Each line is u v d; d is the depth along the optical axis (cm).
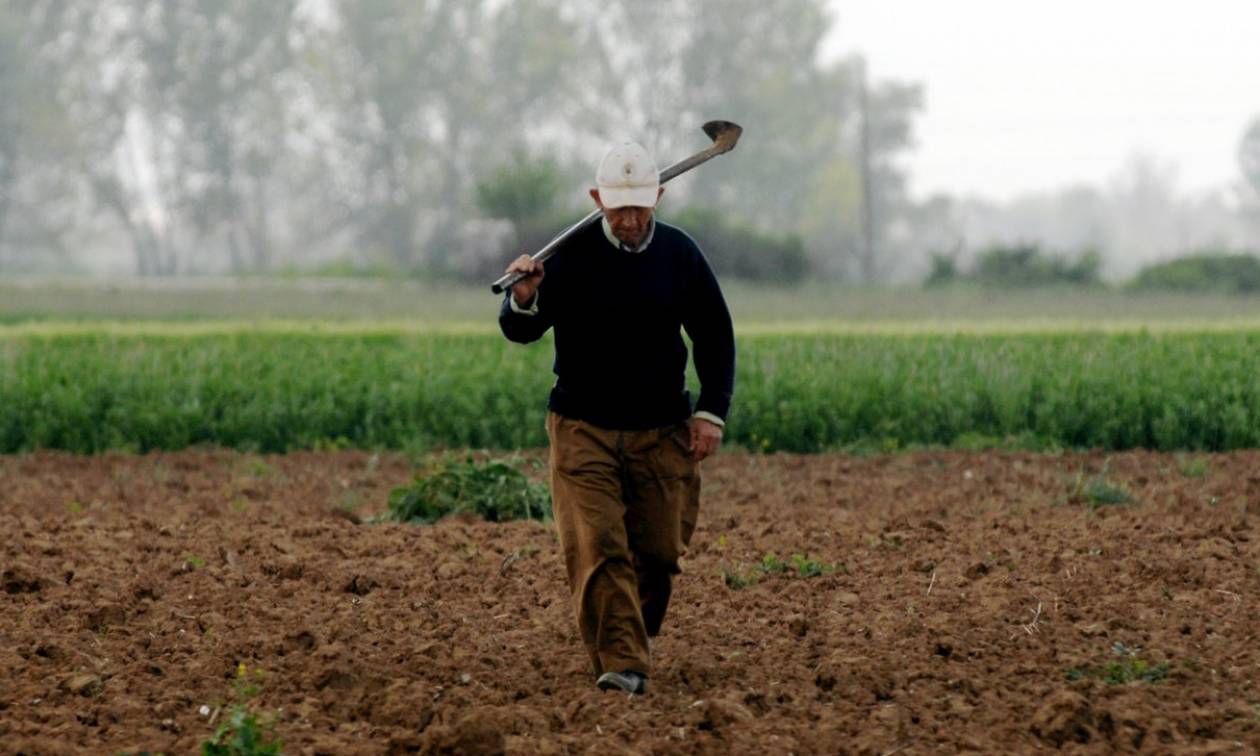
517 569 3077
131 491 4512
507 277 2012
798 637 2519
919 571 3044
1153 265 18438
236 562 3159
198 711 2059
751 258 19812
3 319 10906
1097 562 3064
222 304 13425
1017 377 5844
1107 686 2166
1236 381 5597
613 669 2089
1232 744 1897
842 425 5538
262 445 5697
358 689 2147
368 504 4278
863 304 13962
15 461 5328
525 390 5766
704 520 3788
